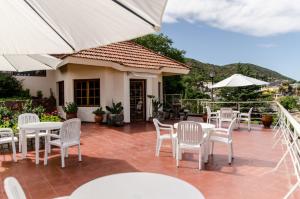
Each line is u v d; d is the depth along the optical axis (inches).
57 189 185.6
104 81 537.3
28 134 291.9
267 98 765.3
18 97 588.1
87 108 559.8
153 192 91.4
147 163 250.8
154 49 1063.0
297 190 180.2
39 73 654.5
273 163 248.8
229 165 242.5
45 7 80.0
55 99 653.3
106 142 354.6
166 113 622.2
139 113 585.3
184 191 92.3
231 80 526.9
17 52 94.0
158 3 77.3
